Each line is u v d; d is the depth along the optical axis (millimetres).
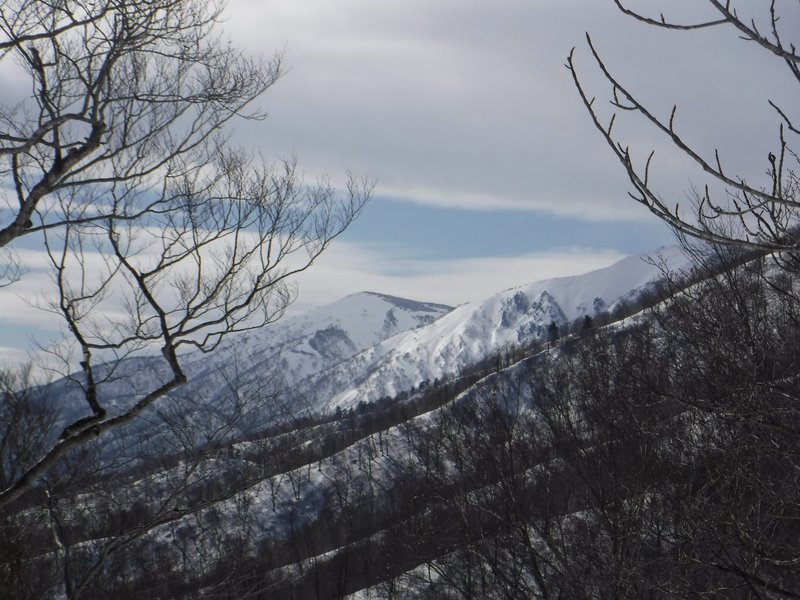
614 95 6328
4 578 19828
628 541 18891
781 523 14305
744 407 12188
